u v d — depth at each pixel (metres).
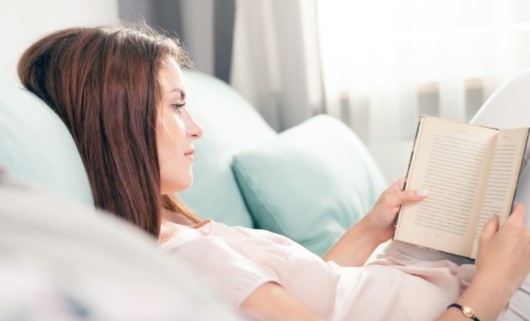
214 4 2.33
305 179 1.67
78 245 0.29
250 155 1.64
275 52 2.38
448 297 1.15
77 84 1.03
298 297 1.01
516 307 1.19
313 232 1.62
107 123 1.01
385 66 2.32
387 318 1.09
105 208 1.02
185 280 0.31
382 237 1.35
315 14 2.34
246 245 1.04
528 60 2.23
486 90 2.27
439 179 1.22
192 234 1.13
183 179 1.13
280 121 2.40
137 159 1.02
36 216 0.30
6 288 0.26
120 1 2.25
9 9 1.62
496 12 2.25
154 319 0.27
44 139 0.92
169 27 2.32
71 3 1.91
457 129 1.22
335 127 1.98
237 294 0.90
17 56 1.64
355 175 1.83
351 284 1.12
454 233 1.20
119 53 1.03
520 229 1.09
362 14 2.33
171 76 1.11
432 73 2.32
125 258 0.30
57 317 0.26
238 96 1.98
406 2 2.30
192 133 1.14
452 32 2.28
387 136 2.34
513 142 1.16
